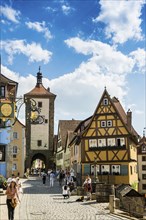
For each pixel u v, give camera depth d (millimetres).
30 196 29250
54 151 87375
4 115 17094
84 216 17703
